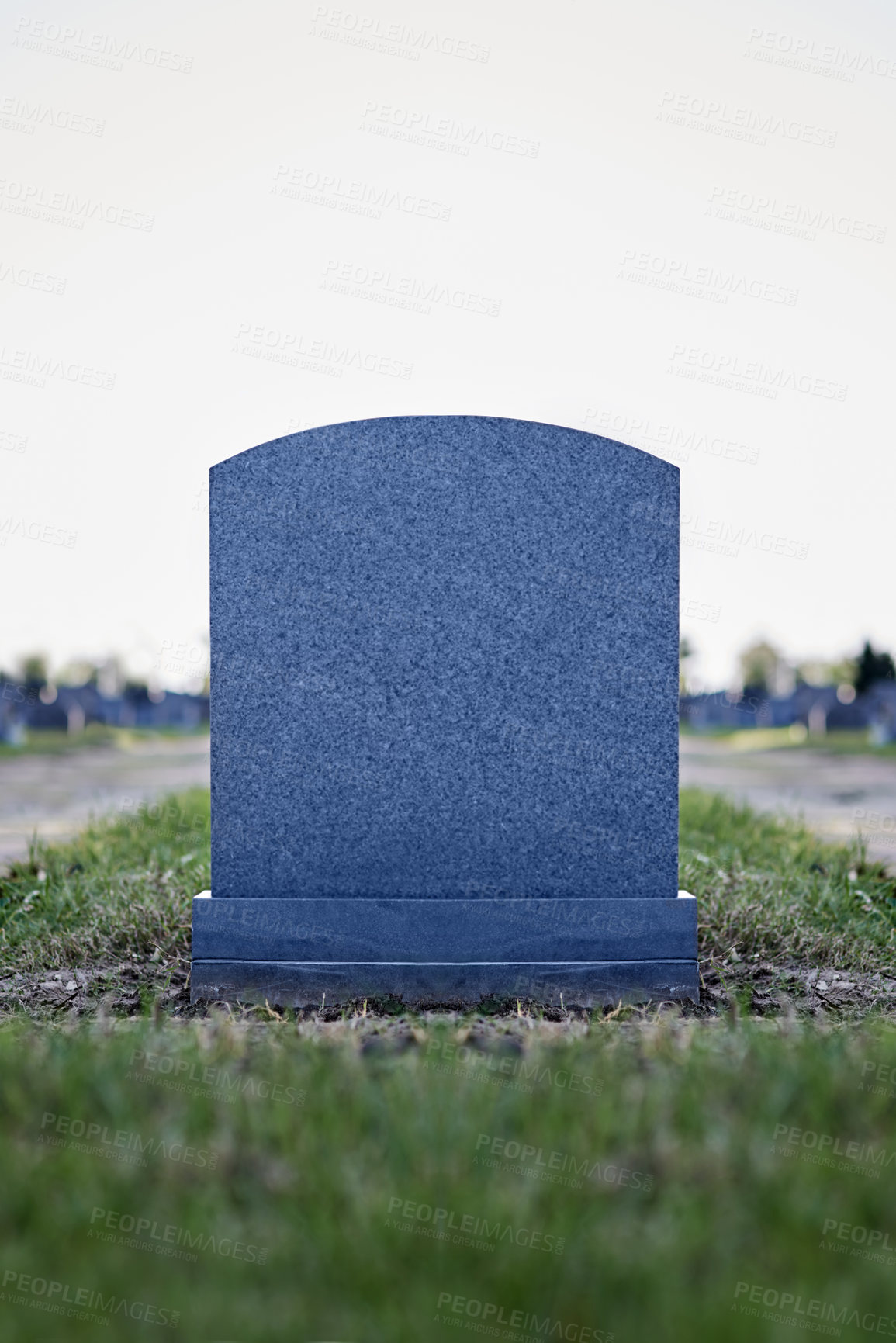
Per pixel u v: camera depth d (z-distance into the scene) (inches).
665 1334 85.7
